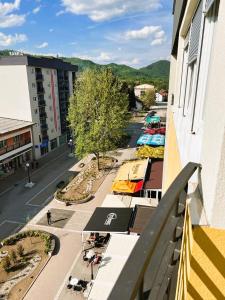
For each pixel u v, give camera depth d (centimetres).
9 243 1756
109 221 1576
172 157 480
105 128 2936
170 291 159
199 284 134
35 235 1831
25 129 3359
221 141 119
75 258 1591
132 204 1892
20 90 3509
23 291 1357
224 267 130
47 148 4009
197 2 293
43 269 1509
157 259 119
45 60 3791
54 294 1333
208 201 135
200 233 129
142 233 92
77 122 3025
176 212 145
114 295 67
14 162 3259
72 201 2300
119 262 1195
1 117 3675
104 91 2981
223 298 132
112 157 3550
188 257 138
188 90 402
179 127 423
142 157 2842
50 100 4022
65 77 4522
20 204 2330
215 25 202
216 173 123
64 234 1847
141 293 81
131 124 5878
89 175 2967
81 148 2995
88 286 1348
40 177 2978
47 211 2188
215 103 140
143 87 9744
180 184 131
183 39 535
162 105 9369
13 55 3453
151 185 2109
